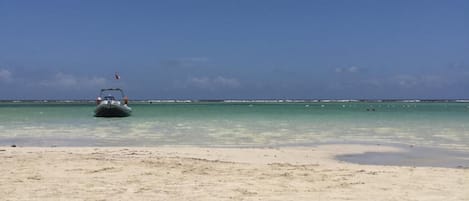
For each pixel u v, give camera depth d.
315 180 10.27
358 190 9.21
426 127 31.06
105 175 10.67
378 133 26.05
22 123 36.88
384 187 9.49
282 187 9.48
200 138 23.23
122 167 11.77
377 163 14.55
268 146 19.44
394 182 10.04
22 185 9.48
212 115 54.03
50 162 12.52
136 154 15.09
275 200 8.36
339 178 10.52
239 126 32.62
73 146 19.66
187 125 34.06
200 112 66.69
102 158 13.59
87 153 15.14
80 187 9.33
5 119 43.53
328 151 17.48
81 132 27.55
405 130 28.36
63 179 10.15
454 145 19.64
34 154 14.41
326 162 14.53
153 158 13.76
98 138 23.50
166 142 21.41
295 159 14.97
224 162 13.18
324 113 61.69
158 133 26.55
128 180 10.09
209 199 8.38
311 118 45.44
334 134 25.44
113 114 47.75
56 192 8.86
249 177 10.59
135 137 24.03
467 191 9.05
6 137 24.06
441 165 14.16
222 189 9.24
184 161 13.06
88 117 47.91
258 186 9.57
